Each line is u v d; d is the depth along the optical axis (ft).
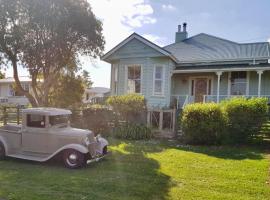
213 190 19.12
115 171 23.71
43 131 25.95
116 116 45.65
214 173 23.26
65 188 18.97
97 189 18.89
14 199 16.75
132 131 42.37
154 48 58.54
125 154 30.78
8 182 20.21
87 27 51.39
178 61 63.98
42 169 24.16
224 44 73.51
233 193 18.60
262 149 34.88
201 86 64.39
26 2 46.60
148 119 46.39
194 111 38.37
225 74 62.03
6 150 26.86
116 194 18.02
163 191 18.74
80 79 69.51
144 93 59.98
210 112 37.91
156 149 33.94
